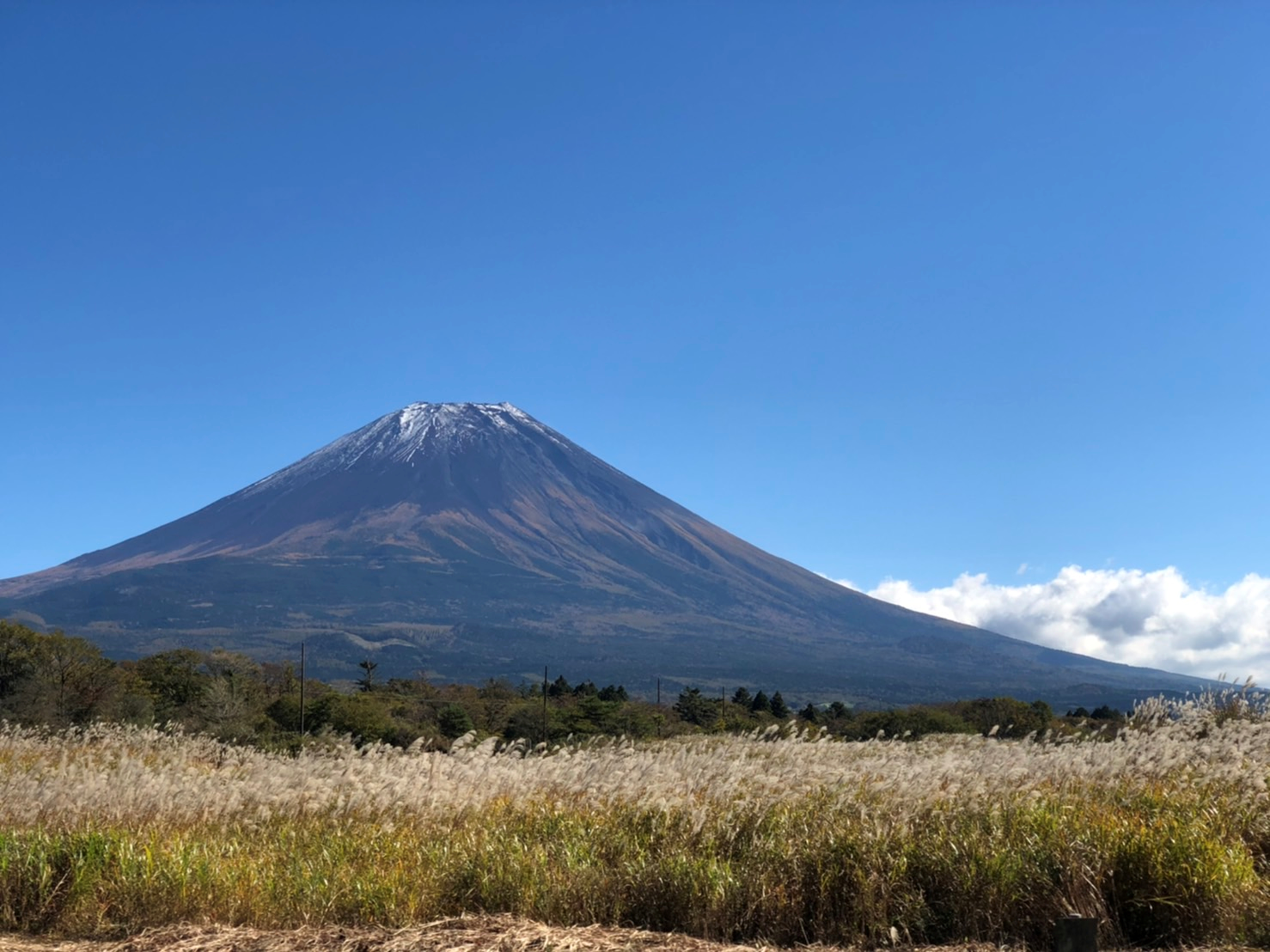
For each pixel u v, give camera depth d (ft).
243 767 63.21
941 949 28.53
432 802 44.09
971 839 32.09
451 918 30.37
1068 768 43.47
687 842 35.19
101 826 42.88
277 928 30.83
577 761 49.34
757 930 30.17
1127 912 29.37
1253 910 28.89
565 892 31.60
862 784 41.39
